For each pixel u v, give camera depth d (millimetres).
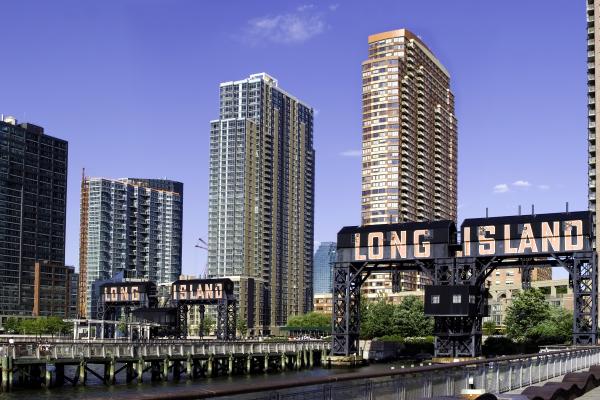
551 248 85812
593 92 172250
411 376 21219
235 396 14203
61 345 73125
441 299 89250
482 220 90750
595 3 163875
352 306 102125
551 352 37250
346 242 99500
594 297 83062
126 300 149250
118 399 11617
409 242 94188
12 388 70188
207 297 141750
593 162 170125
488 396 17984
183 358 85750
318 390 16844
